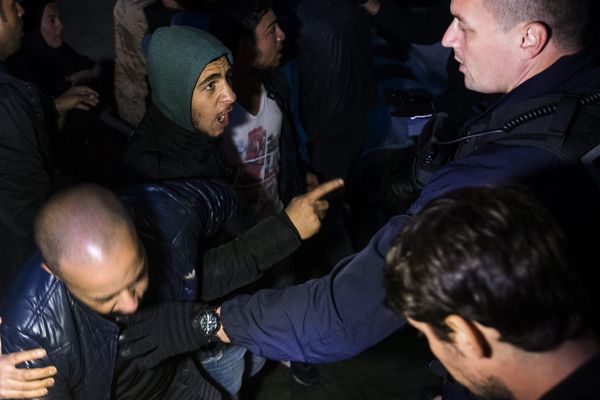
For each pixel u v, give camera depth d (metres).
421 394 2.91
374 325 1.40
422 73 4.30
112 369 1.54
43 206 1.28
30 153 2.19
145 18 3.38
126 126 3.71
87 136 3.61
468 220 0.87
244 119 2.42
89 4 7.20
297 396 2.96
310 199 1.79
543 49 1.26
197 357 1.99
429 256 0.87
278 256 1.79
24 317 1.40
